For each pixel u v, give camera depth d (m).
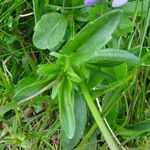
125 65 0.11
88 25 0.10
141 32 0.13
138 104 0.13
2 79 0.13
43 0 0.13
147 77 0.13
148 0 0.12
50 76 0.11
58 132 0.13
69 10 0.13
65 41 0.13
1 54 0.14
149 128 0.12
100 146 0.13
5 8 0.14
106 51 0.10
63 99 0.11
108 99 0.12
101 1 0.12
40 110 0.13
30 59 0.13
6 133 0.13
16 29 0.14
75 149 0.12
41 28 0.12
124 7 0.12
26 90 0.11
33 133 0.13
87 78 0.11
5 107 0.12
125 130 0.13
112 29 0.10
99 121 0.11
